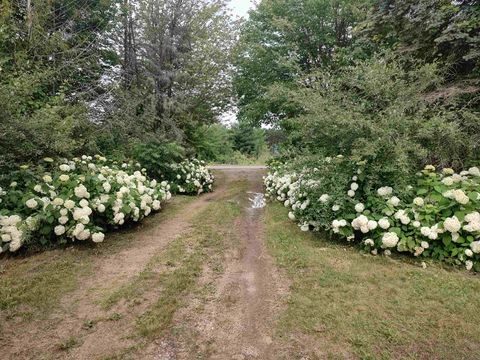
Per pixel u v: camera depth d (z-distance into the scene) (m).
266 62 11.20
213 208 6.39
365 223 3.74
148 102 10.05
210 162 17.52
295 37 10.73
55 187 4.24
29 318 2.57
